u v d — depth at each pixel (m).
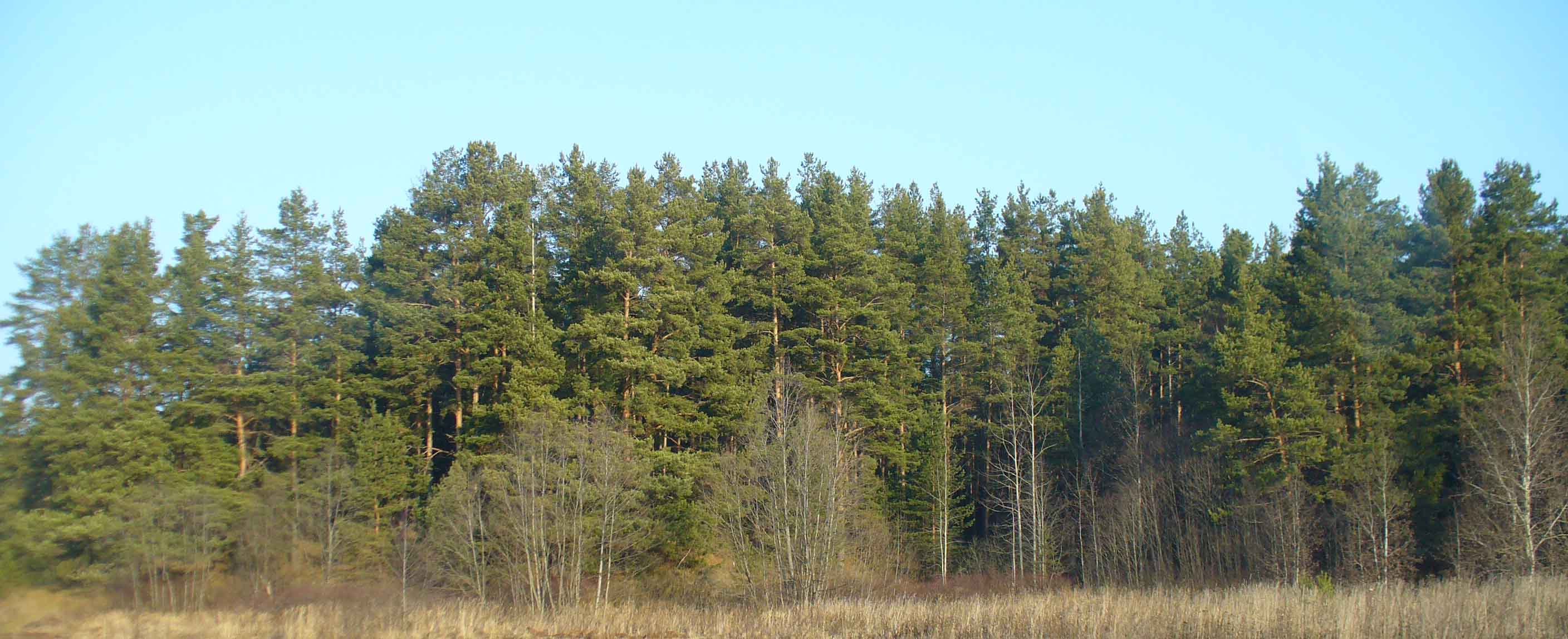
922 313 52.31
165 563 37.88
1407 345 37.75
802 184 63.03
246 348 45.31
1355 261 39.31
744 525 42.47
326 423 46.25
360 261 50.25
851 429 48.75
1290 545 37.38
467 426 45.22
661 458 41.66
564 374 44.12
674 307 44.91
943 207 63.69
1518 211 38.69
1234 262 52.31
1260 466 39.78
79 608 35.75
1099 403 51.81
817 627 29.16
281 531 40.81
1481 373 37.56
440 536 38.81
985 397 50.09
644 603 38.06
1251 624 24.88
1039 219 63.34
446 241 49.91
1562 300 38.22
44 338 39.53
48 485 38.53
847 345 48.66
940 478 48.78
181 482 40.28
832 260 49.81
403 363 45.19
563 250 54.00
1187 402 49.72
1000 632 26.30
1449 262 39.06
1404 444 37.66
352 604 34.81
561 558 36.81
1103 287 56.38
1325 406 38.22
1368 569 35.84
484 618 33.28
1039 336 54.28
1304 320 39.91
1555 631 22.17
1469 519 35.69
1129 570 42.66
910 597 38.81
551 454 39.44
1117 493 46.94
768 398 44.69
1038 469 48.38
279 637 29.06
